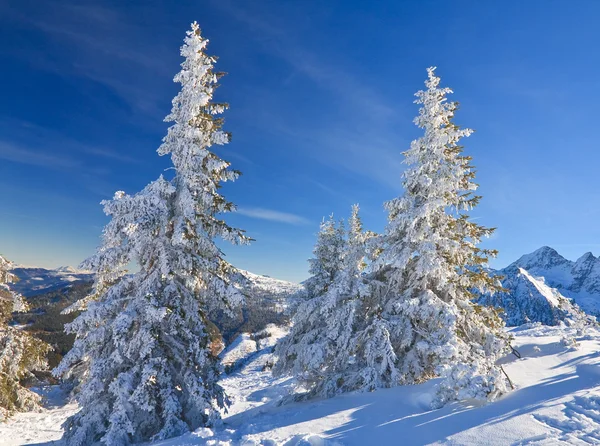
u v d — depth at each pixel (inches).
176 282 490.3
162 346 475.5
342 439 313.9
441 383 400.8
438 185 537.3
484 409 359.6
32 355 853.8
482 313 575.5
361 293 536.4
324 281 775.1
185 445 331.6
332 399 472.7
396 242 571.8
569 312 844.0
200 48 505.7
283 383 1099.3
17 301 850.8
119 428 401.7
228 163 512.4
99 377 446.3
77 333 458.6
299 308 621.3
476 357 433.4
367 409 401.4
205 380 476.4
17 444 586.6
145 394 424.2
